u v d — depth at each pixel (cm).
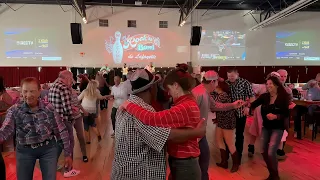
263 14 1686
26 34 1563
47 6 1572
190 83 187
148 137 154
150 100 173
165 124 158
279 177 367
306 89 729
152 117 155
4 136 219
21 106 224
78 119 437
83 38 1602
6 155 491
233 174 392
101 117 956
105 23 1614
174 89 186
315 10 1672
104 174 397
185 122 165
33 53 1572
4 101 492
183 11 1558
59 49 1588
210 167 422
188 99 182
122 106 163
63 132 236
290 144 570
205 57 1677
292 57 1708
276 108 338
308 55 1709
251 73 1695
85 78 645
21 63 1568
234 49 1692
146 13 1636
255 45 1698
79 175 393
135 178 159
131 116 158
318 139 615
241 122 434
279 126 342
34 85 221
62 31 1586
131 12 1628
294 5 1191
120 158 160
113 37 1619
